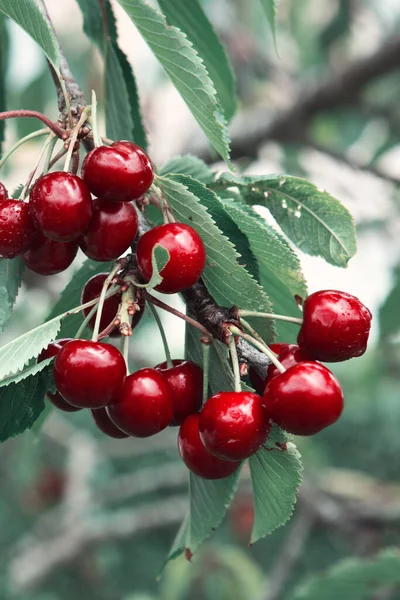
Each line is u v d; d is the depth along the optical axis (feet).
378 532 4.13
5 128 2.30
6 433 1.72
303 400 1.62
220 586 4.55
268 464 1.72
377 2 4.78
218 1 4.61
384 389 5.27
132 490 4.80
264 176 1.85
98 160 1.67
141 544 5.97
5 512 5.94
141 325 3.28
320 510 4.21
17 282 1.87
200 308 1.71
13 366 1.62
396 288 3.62
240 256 1.71
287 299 2.00
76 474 4.88
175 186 1.69
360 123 4.95
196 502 1.88
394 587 2.93
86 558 5.47
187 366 1.74
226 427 1.62
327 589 2.64
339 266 1.88
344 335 1.68
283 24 5.02
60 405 1.76
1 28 2.45
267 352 1.68
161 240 1.66
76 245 1.80
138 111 2.14
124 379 1.65
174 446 5.37
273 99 4.64
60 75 1.76
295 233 1.90
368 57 4.02
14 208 1.71
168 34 1.72
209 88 1.73
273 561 5.73
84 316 1.81
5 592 4.62
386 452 5.43
